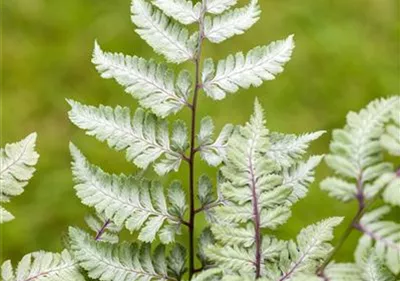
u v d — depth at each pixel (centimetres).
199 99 147
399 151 64
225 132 73
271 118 151
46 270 70
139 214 71
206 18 73
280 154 70
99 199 70
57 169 145
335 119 153
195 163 136
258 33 163
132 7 73
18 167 71
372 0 170
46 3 167
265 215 67
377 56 163
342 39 164
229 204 72
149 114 72
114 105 155
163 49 72
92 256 69
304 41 163
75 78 159
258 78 72
